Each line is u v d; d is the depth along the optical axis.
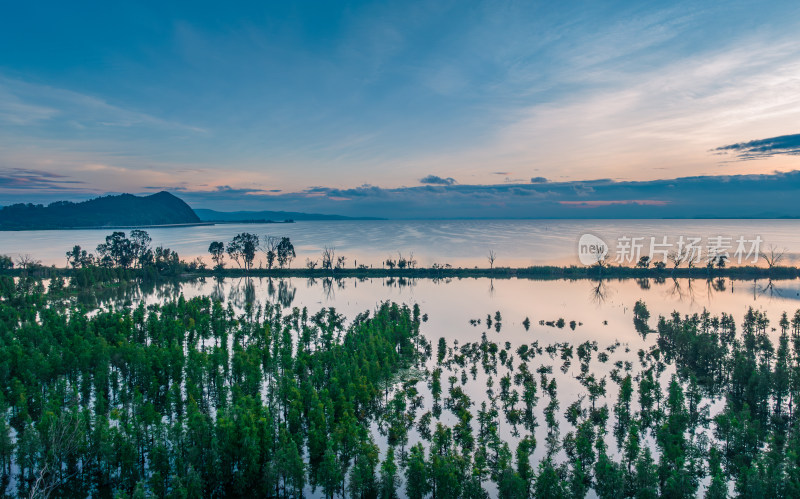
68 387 102.75
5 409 84.94
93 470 75.75
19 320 154.12
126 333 135.62
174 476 64.81
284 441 75.12
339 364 104.06
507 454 72.62
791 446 74.38
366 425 93.12
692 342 125.00
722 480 65.19
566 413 98.50
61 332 127.56
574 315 184.38
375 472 76.88
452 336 154.75
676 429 84.50
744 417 85.25
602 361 129.50
